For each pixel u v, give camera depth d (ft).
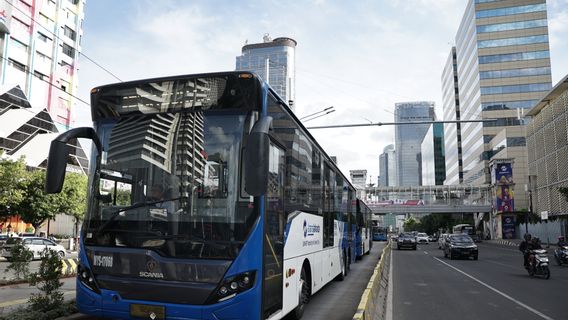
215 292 17.24
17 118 145.69
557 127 169.68
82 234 19.65
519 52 315.37
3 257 85.81
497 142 296.30
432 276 55.67
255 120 18.83
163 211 18.42
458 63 411.54
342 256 45.93
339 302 34.06
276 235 20.70
